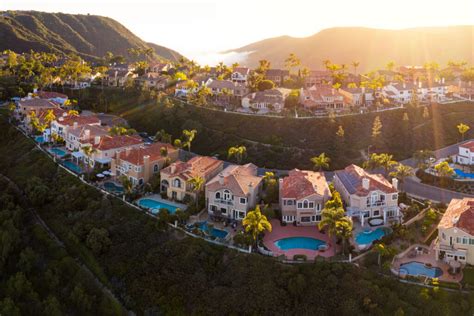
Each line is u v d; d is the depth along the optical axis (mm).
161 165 114875
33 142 134875
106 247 87438
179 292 76250
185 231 86562
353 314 68500
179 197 100562
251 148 132500
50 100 170875
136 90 181750
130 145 124750
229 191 92000
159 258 82250
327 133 137625
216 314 71812
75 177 109625
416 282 72062
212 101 168375
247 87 183375
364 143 135500
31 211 103312
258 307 71312
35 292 78750
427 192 106938
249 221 78812
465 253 76125
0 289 79750
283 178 104688
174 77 199500
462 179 111562
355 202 91125
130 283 80500
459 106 159875
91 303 77562
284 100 164250
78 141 126688
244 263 77438
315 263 76125
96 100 181000
